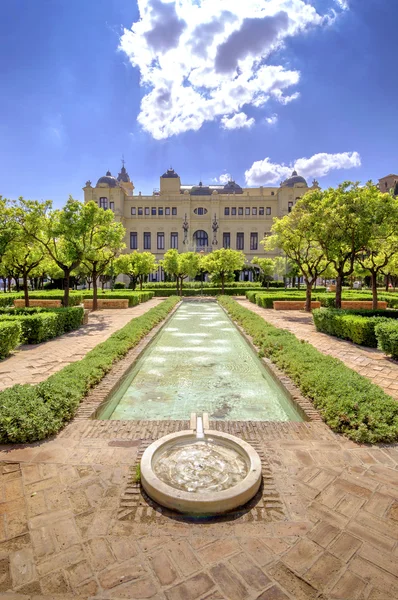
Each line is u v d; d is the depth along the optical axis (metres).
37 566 2.17
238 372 7.34
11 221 12.04
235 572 2.13
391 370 6.85
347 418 4.03
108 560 2.22
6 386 5.84
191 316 17.64
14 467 3.29
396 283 38.19
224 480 3.03
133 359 7.39
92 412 4.59
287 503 2.77
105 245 16.16
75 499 2.82
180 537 2.42
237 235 56.94
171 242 56.78
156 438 3.91
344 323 10.01
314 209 13.19
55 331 10.61
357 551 2.29
